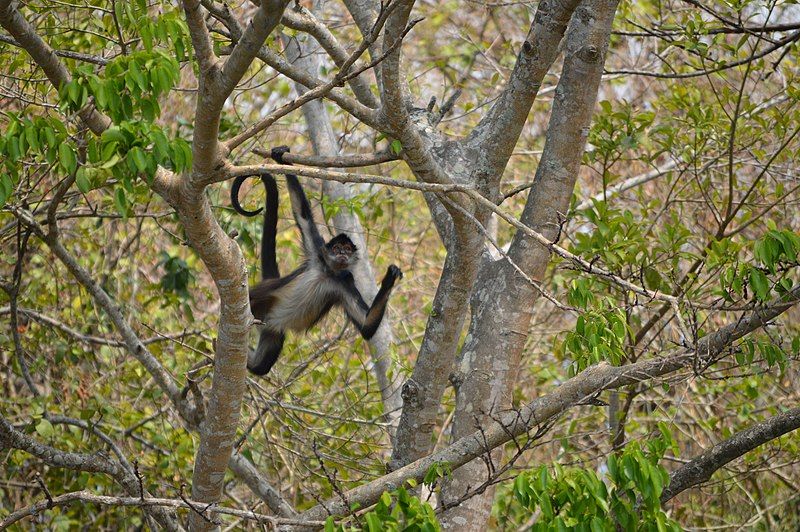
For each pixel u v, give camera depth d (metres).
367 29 11.47
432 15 22.95
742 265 8.05
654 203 14.55
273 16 6.13
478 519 9.98
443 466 7.54
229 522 14.55
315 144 15.59
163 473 13.46
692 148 14.09
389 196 19.20
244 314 7.96
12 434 9.33
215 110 6.59
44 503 7.88
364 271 15.02
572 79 10.18
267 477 15.06
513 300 10.31
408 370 13.48
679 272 13.86
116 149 6.51
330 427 15.35
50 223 11.30
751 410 14.54
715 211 14.06
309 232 13.62
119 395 15.55
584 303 8.69
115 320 11.78
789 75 14.66
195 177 6.96
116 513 14.45
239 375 8.30
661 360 8.20
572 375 8.89
